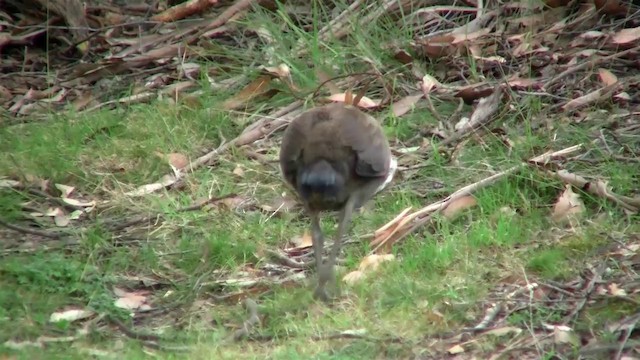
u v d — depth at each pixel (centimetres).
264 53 1388
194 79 1380
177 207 1088
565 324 843
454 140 1173
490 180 1068
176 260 998
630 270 917
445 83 1317
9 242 1022
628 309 850
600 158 1108
